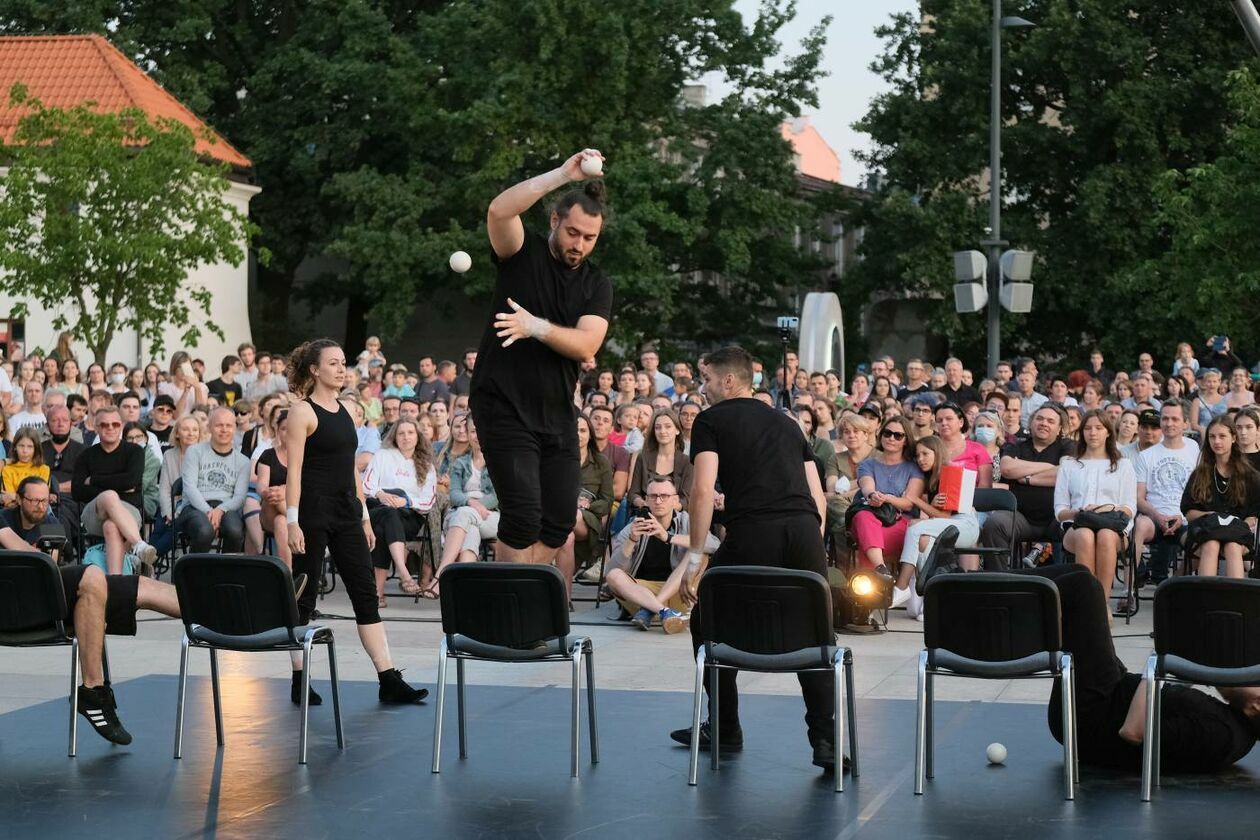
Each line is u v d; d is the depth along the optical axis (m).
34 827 5.73
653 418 11.91
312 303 38.38
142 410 18.53
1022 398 18.03
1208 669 6.12
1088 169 34.31
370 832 5.67
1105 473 11.48
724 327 38.00
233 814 5.92
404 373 19.91
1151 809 5.98
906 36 35.91
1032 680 8.88
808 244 41.38
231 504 12.22
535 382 6.61
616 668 9.31
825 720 6.64
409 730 7.50
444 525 12.30
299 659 8.11
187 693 8.46
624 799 6.16
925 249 33.78
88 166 24.95
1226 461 10.91
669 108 35.38
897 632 10.72
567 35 33.12
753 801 6.12
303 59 35.00
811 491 6.76
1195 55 33.56
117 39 36.47
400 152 36.34
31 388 16.41
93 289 25.94
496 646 6.68
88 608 7.00
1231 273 27.47
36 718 7.77
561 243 6.55
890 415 11.74
